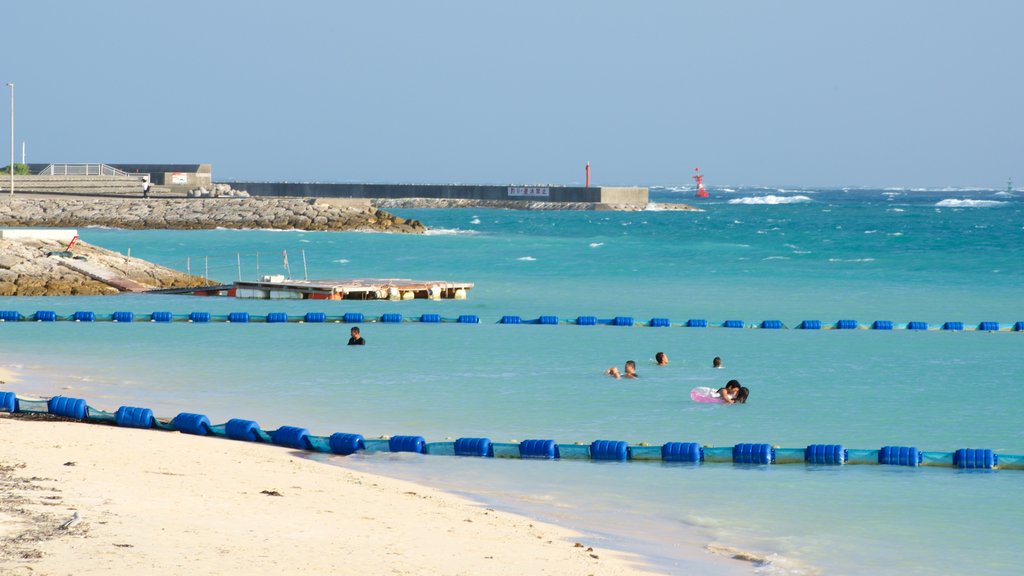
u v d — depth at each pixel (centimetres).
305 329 5006
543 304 6256
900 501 2117
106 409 2947
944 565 1738
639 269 8756
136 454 2214
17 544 1438
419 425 2833
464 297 6550
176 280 7025
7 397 2803
